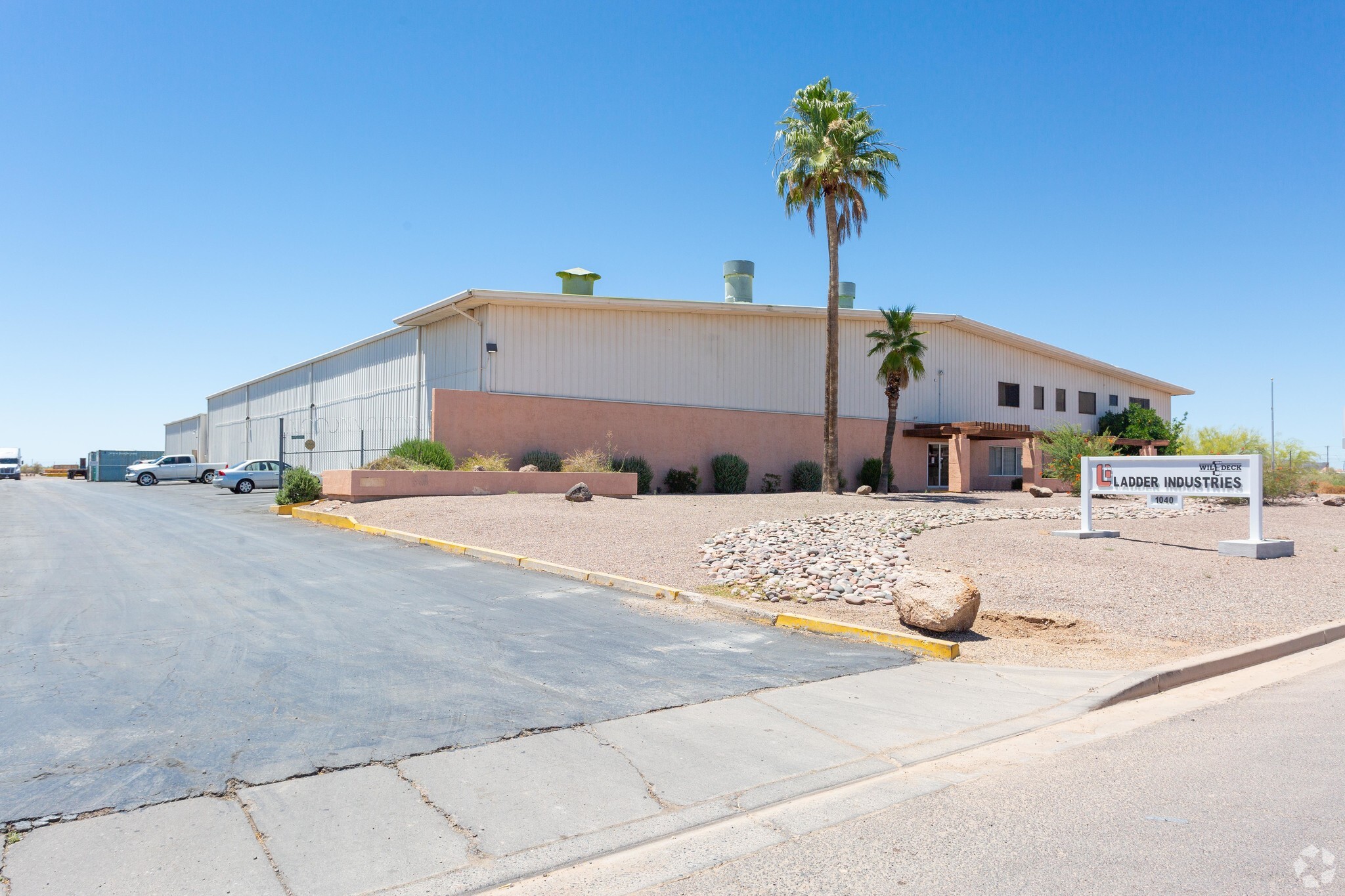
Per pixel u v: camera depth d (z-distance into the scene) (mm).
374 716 5465
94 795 4215
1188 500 24969
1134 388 45250
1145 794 4504
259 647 7168
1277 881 3486
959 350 36719
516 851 3846
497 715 5559
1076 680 6840
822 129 25422
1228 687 6934
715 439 28734
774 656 7355
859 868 3705
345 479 19500
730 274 31547
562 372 25750
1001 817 4230
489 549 12891
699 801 4422
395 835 3939
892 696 6324
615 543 13234
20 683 6023
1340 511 22156
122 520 19578
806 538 13086
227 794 4285
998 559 11750
